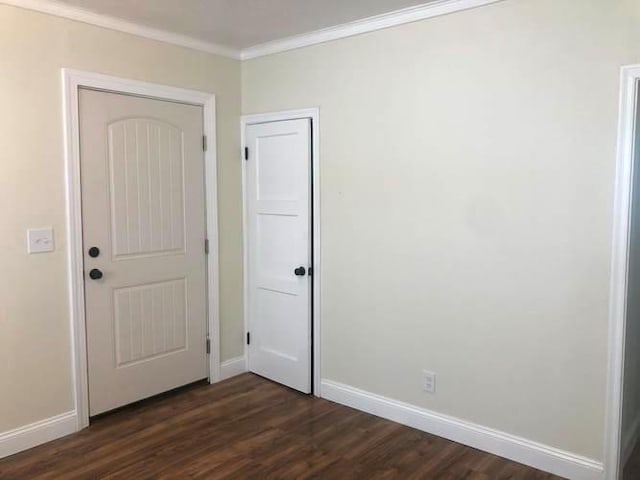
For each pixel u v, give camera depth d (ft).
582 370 8.22
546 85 8.26
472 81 9.03
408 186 9.98
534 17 8.29
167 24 10.55
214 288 12.48
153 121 11.11
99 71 10.09
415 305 10.07
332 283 11.37
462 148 9.23
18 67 9.00
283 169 12.03
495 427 9.21
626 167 7.61
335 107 11.00
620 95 7.60
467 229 9.28
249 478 8.51
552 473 8.57
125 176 10.68
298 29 10.87
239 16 10.05
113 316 10.65
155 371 11.50
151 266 11.25
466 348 9.45
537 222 8.50
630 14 7.47
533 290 8.61
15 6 8.91
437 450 9.39
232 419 10.65
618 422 7.94
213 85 12.18
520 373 8.85
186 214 11.87
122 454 9.23
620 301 7.79
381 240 10.47
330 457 9.16
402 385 10.41
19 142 9.08
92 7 9.56
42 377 9.58
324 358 11.69
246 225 13.00
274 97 12.12
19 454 9.21
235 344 13.08
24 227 9.21
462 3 8.96
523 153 8.56
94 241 10.24
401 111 9.98
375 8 9.56
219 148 12.42
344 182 10.98
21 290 9.24
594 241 7.97
